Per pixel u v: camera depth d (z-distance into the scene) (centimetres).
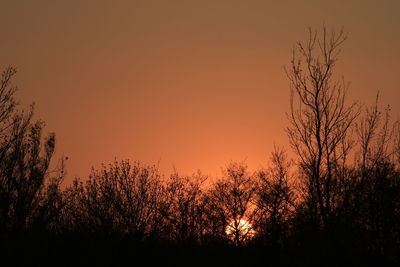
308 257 3812
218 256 6328
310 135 3819
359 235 3672
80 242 5206
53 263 4881
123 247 5544
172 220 6194
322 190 3684
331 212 3628
